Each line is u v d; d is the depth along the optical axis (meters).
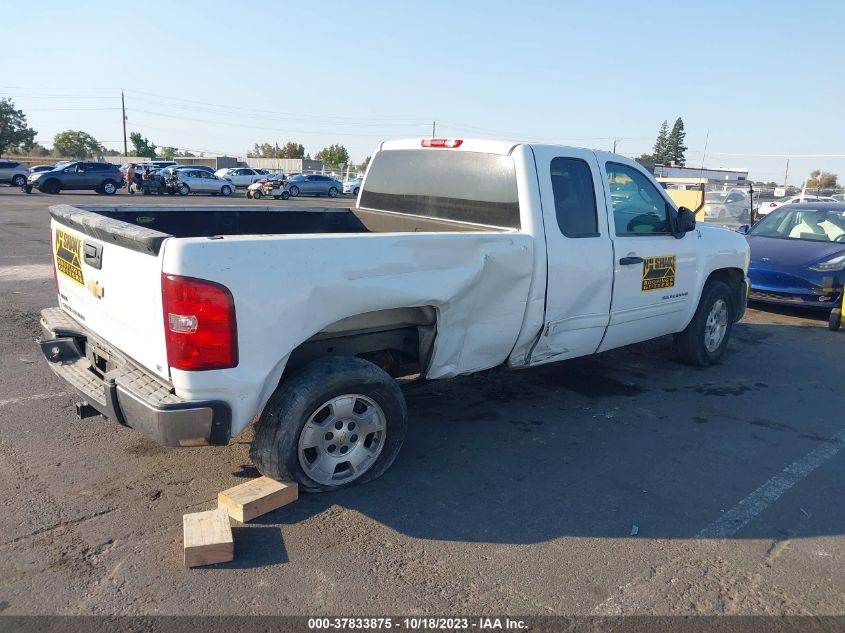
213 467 4.20
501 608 2.99
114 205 4.71
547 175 4.75
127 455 4.32
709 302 6.56
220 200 32.25
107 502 3.75
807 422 5.42
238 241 3.25
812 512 3.95
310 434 3.77
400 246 3.79
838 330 8.84
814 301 9.16
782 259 9.55
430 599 3.04
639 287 5.53
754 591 3.18
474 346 4.46
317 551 3.36
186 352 3.18
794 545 3.59
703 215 15.35
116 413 3.49
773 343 8.10
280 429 3.64
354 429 3.96
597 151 5.21
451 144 5.21
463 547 3.46
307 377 3.68
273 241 3.35
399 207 5.72
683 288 6.09
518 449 4.69
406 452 4.57
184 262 3.11
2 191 33.91
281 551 3.35
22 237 14.82
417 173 5.52
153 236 3.19
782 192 34.00
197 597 2.98
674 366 6.88
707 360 6.84
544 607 3.01
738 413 5.57
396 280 3.79
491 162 4.86
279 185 36.06
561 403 5.66
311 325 3.53
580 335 5.15
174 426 3.24
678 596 3.12
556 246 4.70
